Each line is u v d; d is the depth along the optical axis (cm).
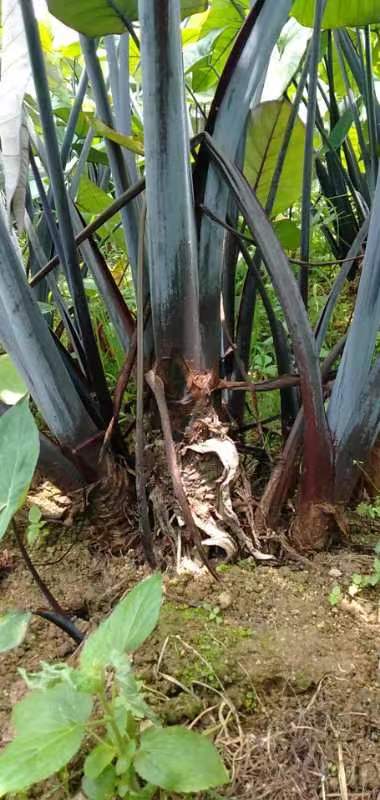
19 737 54
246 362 101
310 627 78
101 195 129
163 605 81
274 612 80
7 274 77
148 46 63
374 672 73
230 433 96
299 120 95
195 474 85
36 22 71
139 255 78
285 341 96
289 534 91
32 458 62
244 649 75
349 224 178
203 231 81
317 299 150
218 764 54
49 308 102
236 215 93
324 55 157
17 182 77
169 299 77
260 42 75
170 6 62
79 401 87
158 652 75
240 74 76
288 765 65
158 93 65
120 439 93
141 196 92
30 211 113
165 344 80
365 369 83
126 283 158
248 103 79
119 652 53
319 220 176
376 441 98
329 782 64
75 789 63
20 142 77
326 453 84
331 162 178
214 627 78
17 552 95
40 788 64
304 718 69
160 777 53
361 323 79
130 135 94
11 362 80
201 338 84
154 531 90
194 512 86
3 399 76
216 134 79
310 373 79
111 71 94
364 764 65
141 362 78
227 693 71
